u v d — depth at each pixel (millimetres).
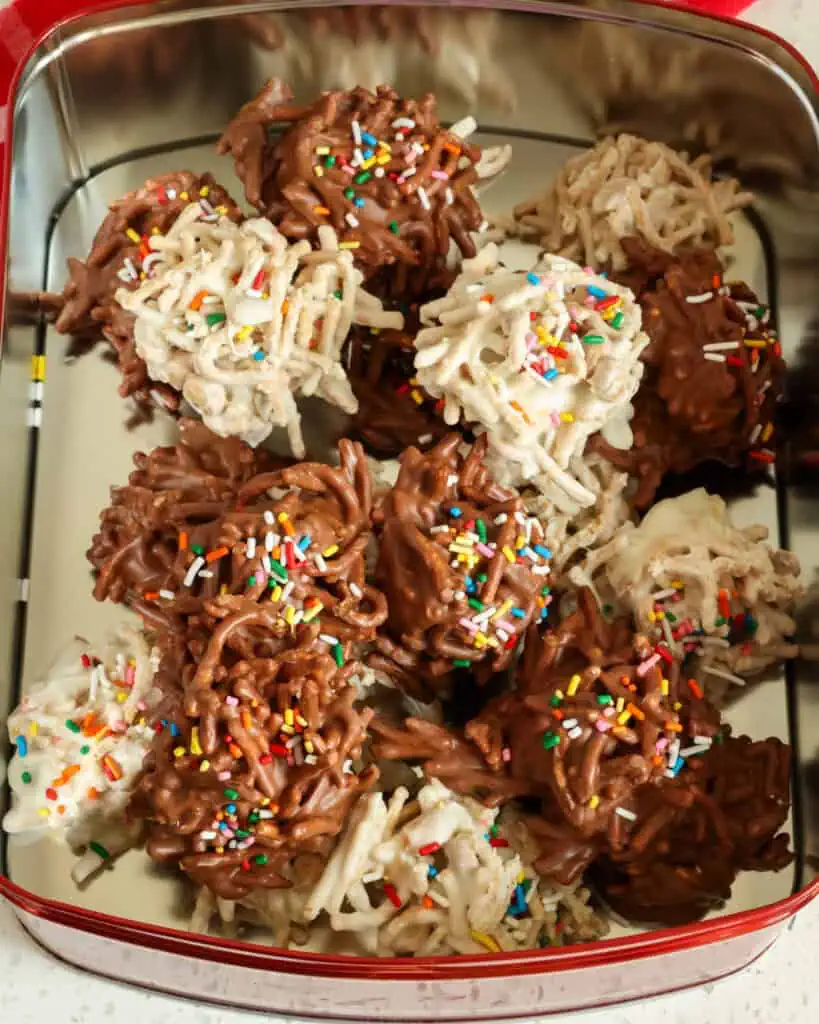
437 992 245
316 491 261
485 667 271
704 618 274
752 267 324
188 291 277
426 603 254
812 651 280
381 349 302
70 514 303
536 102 332
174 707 252
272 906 259
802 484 299
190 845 249
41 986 275
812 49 344
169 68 318
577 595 285
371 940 258
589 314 272
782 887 262
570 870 255
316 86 329
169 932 237
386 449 302
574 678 255
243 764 241
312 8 310
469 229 306
